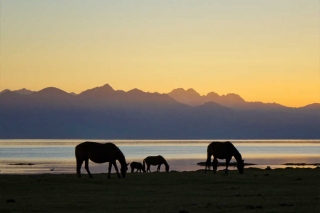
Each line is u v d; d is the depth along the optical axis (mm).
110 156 48562
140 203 32344
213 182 44938
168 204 31781
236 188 40375
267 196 35250
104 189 40062
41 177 48938
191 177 49375
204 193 37250
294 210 28766
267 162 154625
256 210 28953
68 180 46219
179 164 141000
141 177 49500
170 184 43625
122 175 49312
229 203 31797
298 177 49031
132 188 40688
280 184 43219
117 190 39406
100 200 33750
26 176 50406
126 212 28766
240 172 54594
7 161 152000
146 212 28719
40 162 145625
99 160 48500
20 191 38750
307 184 43094
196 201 33000
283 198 34000
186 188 40625
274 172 56781
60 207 30875
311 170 60750
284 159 180375
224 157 54219
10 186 41594
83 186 41906
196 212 28547
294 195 35781
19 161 152125
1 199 34344
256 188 40250
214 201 32875
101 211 29203
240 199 33750
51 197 35375
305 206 30250
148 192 38062
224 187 41156
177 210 29359
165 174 53938
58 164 133625
